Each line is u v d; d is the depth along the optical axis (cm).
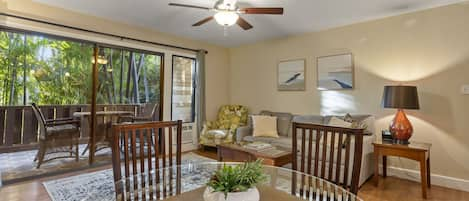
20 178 298
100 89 380
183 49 470
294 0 291
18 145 336
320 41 413
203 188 144
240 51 534
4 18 286
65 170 332
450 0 289
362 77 368
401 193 275
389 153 287
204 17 359
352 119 344
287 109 456
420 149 266
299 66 438
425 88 316
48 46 341
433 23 310
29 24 303
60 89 356
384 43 348
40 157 340
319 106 414
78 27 341
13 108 328
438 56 306
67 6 321
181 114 484
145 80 438
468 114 288
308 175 165
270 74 481
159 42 434
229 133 436
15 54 318
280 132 417
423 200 257
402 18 333
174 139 458
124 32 389
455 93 296
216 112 530
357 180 143
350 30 380
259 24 383
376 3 298
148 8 326
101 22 364
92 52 365
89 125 368
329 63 402
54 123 349
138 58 428
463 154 291
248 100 517
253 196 101
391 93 296
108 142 390
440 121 306
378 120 353
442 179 302
